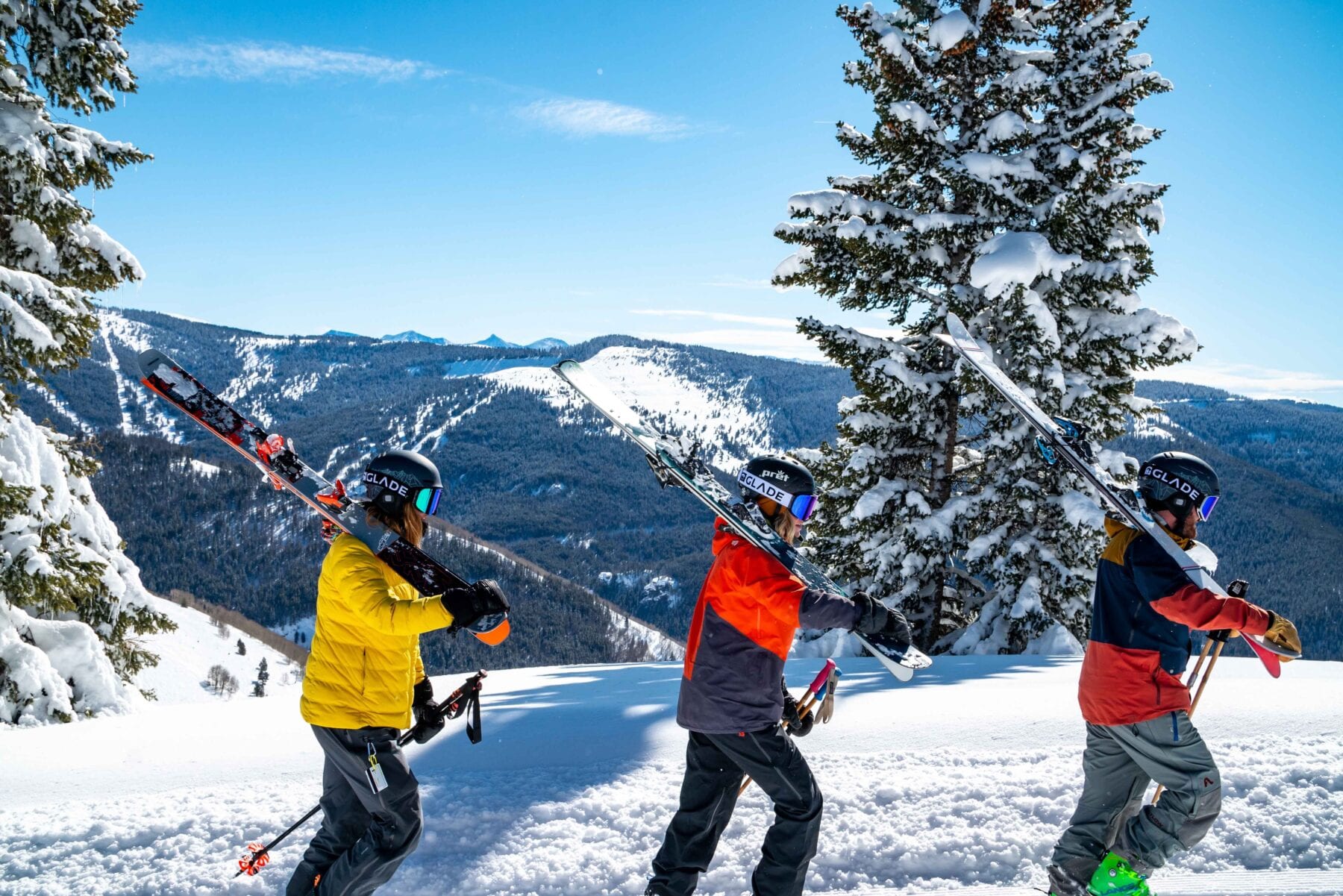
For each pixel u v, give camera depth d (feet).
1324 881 11.78
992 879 12.37
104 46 38.17
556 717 19.99
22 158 33.86
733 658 10.53
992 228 44.88
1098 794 11.48
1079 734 17.01
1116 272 42.45
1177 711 10.74
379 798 10.30
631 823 13.61
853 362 45.70
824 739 17.20
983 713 18.49
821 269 46.26
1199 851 12.70
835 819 13.66
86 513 40.37
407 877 12.46
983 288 43.57
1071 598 43.21
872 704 19.81
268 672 352.90
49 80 37.24
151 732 20.29
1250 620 10.04
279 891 12.21
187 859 12.94
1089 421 42.52
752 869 12.53
